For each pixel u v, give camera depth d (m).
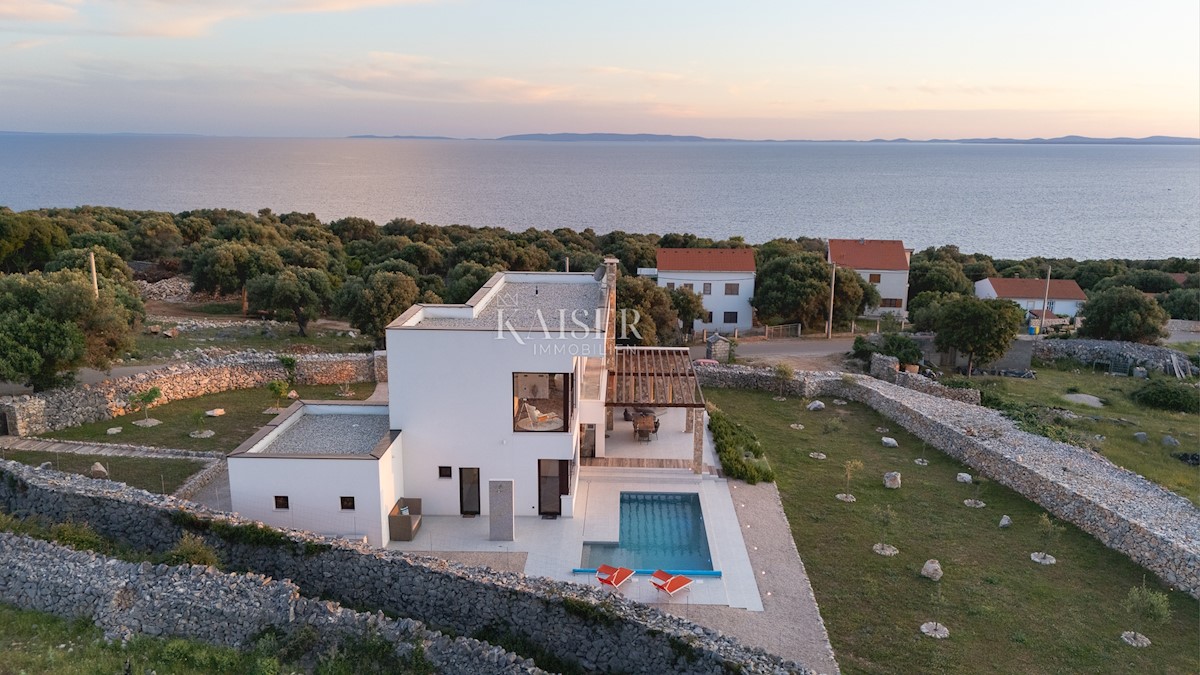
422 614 18.83
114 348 32.72
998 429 33.81
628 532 24.98
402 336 23.67
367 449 23.69
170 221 86.31
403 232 100.31
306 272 55.28
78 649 16.08
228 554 19.80
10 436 28.47
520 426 25.06
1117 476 28.97
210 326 53.38
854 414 38.62
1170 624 20.14
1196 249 169.00
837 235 189.88
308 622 16.91
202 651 16.27
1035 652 18.70
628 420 35.25
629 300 51.84
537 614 17.84
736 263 65.00
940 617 20.20
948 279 72.81
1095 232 198.75
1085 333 60.16
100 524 20.61
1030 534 25.47
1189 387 44.50
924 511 27.06
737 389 42.47
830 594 21.23
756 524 25.38
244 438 30.27
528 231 105.06
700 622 19.48
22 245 65.00
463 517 25.03
